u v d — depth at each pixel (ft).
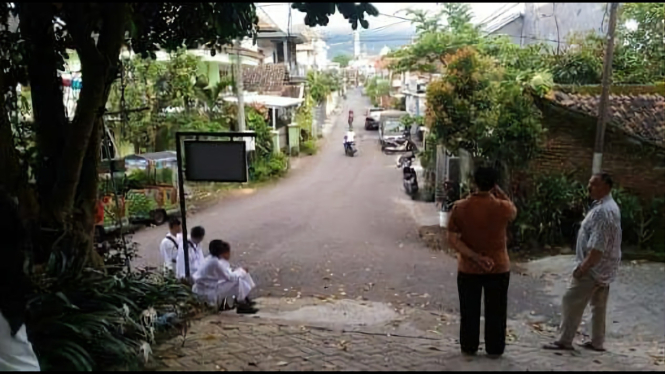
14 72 17.53
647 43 32.83
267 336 16.47
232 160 22.00
